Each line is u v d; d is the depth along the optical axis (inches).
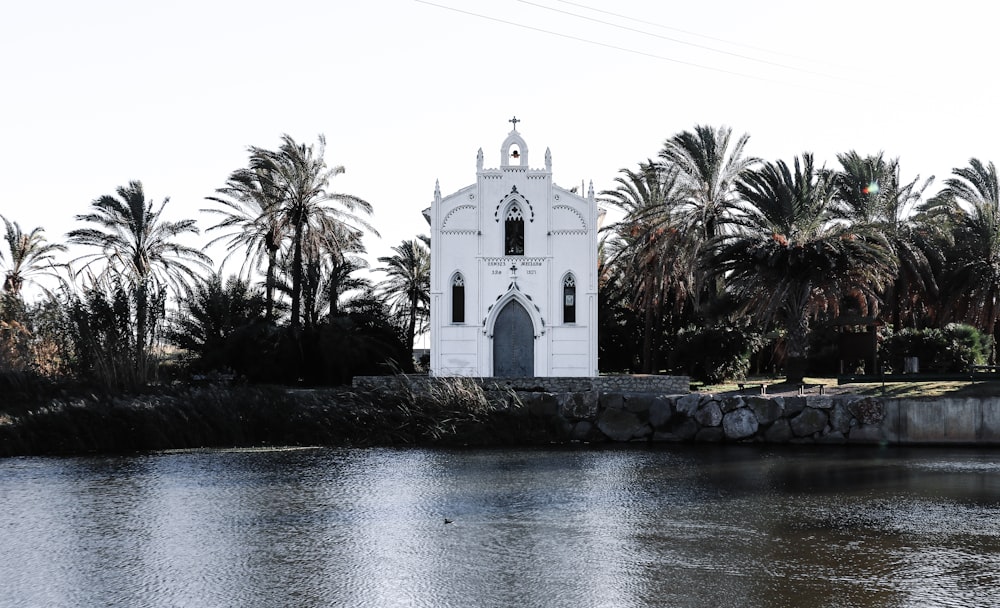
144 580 788.6
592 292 2151.8
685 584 766.5
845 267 1872.5
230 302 2507.4
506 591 752.3
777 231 1980.8
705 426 1681.8
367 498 1141.7
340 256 2588.6
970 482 1240.2
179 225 2706.7
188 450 1635.1
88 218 2581.2
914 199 2487.7
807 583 767.1
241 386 1961.1
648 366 2431.1
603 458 1489.9
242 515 1040.8
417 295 3344.0
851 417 1631.4
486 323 2146.9
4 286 2706.7
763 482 1245.1
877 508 1067.3
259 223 2603.3
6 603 732.7
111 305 2236.7
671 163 2301.9
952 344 2094.0
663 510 1059.9
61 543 914.1
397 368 2536.9
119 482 1273.4
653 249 2310.5
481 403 1740.9
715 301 2269.9
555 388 1838.1
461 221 2169.0
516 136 2183.8
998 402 1574.8
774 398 1667.1
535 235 2167.8
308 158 2485.2
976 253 2327.8
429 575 797.9
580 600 727.7
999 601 718.5
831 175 2201.0
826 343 2365.9
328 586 768.9
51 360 2417.6
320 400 1784.0
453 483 1252.5
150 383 2132.1
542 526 980.6
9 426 1628.9
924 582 768.3
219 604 725.9
